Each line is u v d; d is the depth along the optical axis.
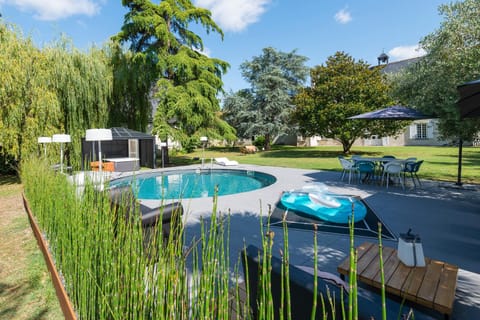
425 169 11.23
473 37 5.74
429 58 6.70
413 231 4.43
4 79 9.02
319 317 1.11
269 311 1.08
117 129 14.45
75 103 12.29
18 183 10.40
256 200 6.75
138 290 1.47
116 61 15.27
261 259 1.42
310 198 6.15
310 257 3.54
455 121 6.64
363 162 8.91
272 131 27.30
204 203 6.45
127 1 15.76
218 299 1.29
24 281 3.17
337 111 16.86
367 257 2.52
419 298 1.90
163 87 16.14
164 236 3.22
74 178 3.31
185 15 16.62
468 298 2.57
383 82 17.33
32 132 9.82
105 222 1.96
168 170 13.99
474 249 3.73
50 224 3.34
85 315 1.92
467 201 6.32
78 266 2.11
